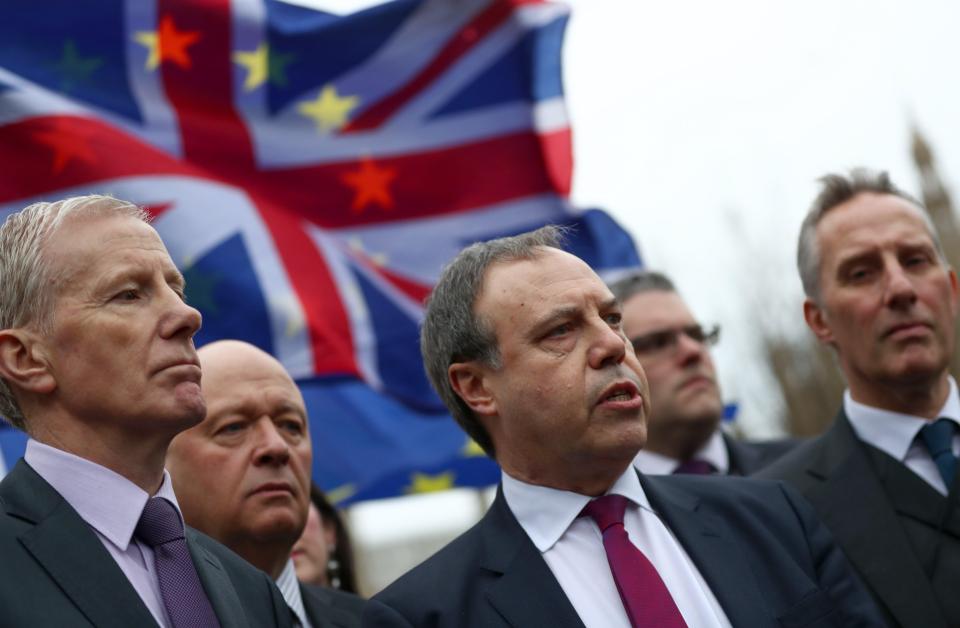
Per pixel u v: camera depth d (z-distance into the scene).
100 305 3.37
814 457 4.85
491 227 7.37
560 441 3.79
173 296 3.45
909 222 4.76
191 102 6.98
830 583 3.88
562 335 3.86
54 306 3.37
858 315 4.71
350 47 7.38
